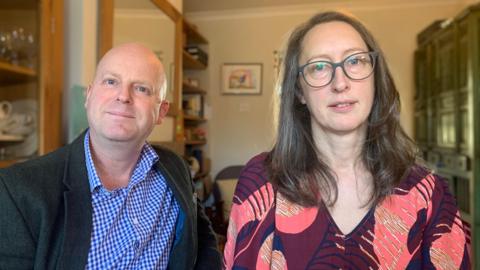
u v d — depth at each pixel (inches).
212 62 163.9
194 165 140.8
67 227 32.8
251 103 162.1
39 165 34.2
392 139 33.0
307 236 28.9
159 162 42.6
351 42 30.2
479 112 94.1
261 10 157.8
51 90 54.7
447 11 143.7
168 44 99.0
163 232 40.6
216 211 108.3
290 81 33.2
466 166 97.7
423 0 143.7
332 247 28.4
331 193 30.7
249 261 29.2
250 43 161.5
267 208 30.4
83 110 62.4
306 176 31.3
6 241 30.1
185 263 41.8
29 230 31.1
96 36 67.9
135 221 37.8
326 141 32.5
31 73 53.4
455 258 28.0
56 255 32.2
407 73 146.6
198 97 156.7
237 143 163.9
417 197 29.7
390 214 29.2
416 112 140.1
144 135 39.1
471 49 95.0
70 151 36.7
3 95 52.5
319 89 30.1
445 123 112.8
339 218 30.0
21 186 31.3
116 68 37.5
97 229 35.2
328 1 147.4
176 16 102.7
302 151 32.7
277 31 159.0
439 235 28.5
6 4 52.1
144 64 38.9
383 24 148.3
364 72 30.5
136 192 39.5
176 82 104.8
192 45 159.8
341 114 29.8
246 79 161.9
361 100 30.2
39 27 53.1
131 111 37.2
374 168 31.8
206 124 164.9
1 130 51.7
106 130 36.1
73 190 34.4
